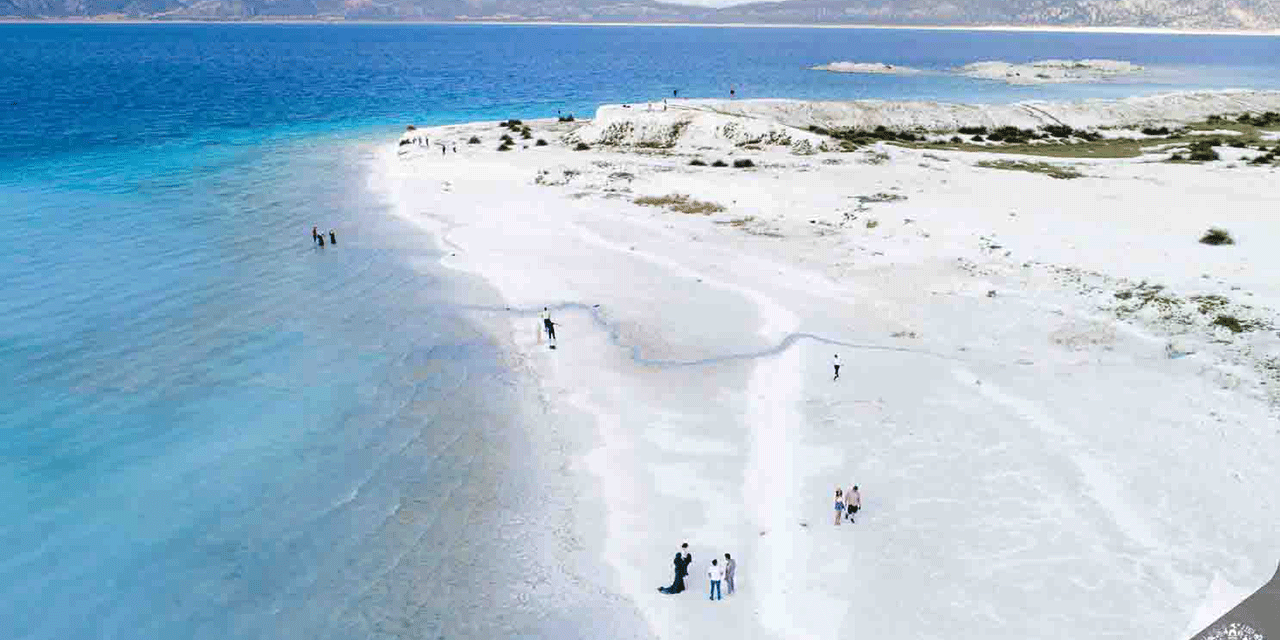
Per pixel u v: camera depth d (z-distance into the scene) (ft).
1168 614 57.16
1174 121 308.81
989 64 621.72
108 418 87.20
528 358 103.45
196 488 75.46
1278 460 74.64
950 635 56.85
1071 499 70.79
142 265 137.59
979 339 105.50
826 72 639.76
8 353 102.01
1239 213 149.69
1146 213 152.76
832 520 69.87
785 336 108.06
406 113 377.09
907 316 113.70
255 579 64.08
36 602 61.31
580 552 67.21
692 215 168.45
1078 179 189.37
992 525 68.23
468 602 61.72
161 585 63.31
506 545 68.13
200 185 202.69
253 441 83.46
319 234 157.99
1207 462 75.05
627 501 73.72
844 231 153.17
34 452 80.59
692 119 264.11
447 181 206.69
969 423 84.53
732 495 74.23
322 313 117.91
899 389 92.58
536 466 79.51
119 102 393.70
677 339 108.47
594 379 97.40
